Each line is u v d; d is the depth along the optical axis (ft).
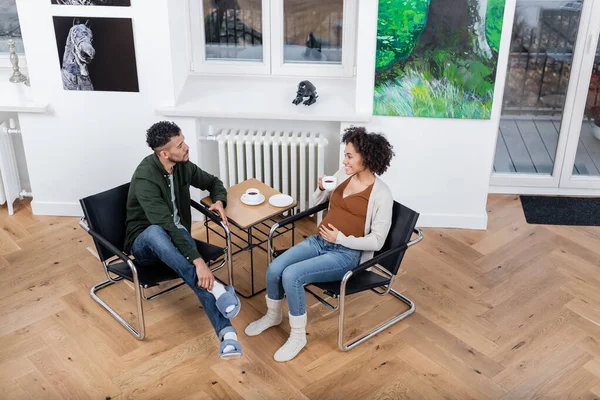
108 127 14.55
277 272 11.17
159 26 13.50
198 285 10.76
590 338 11.65
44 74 14.10
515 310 12.37
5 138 14.84
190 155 14.71
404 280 13.21
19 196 15.94
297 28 14.76
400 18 13.08
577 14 14.78
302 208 15.12
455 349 11.38
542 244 14.46
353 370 10.92
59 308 12.34
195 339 11.60
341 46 14.92
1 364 10.97
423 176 14.61
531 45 15.25
